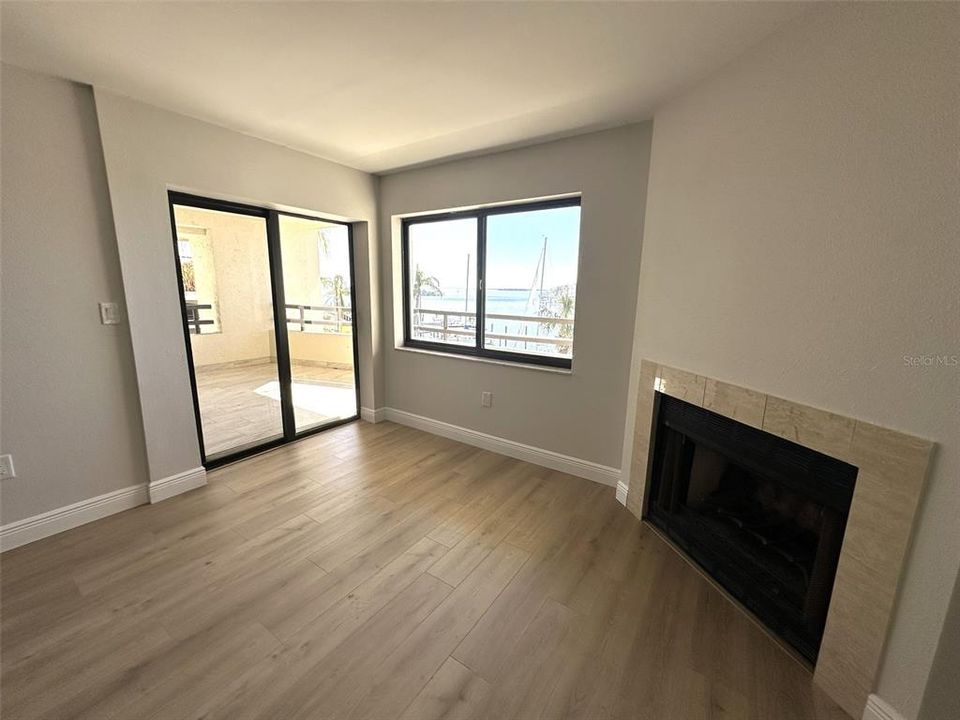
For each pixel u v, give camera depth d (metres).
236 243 2.92
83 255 2.06
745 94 1.58
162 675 1.35
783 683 1.37
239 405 3.16
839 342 1.26
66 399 2.07
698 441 1.93
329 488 2.65
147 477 2.40
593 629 1.57
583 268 2.62
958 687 1.07
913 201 1.06
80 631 1.51
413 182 3.36
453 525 2.26
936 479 1.05
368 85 1.94
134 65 1.78
